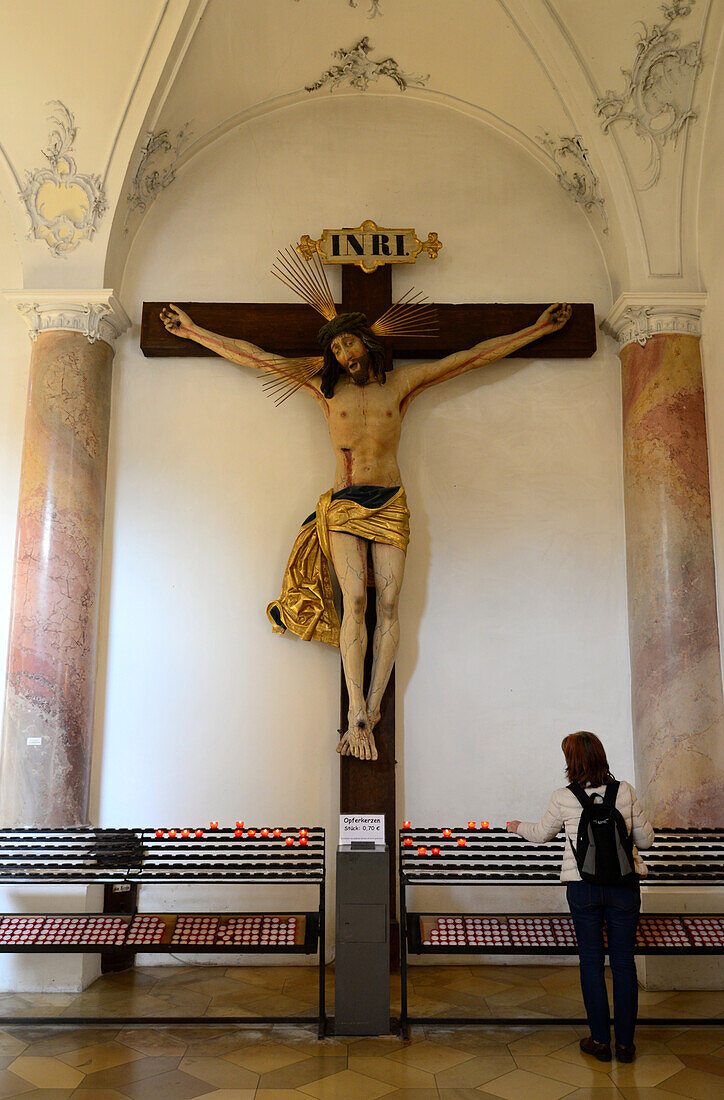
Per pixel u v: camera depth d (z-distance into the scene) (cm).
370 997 507
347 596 680
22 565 685
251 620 727
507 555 741
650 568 700
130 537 737
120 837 555
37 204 734
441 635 727
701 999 589
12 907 609
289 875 530
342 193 795
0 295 750
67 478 696
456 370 730
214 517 743
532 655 727
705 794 657
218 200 790
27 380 762
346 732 682
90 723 688
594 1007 473
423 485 750
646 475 713
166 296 773
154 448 751
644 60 714
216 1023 521
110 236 735
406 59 773
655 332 725
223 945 521
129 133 723
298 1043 495
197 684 716
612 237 760
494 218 791
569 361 771
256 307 752
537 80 742
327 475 750
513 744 714
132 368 763
